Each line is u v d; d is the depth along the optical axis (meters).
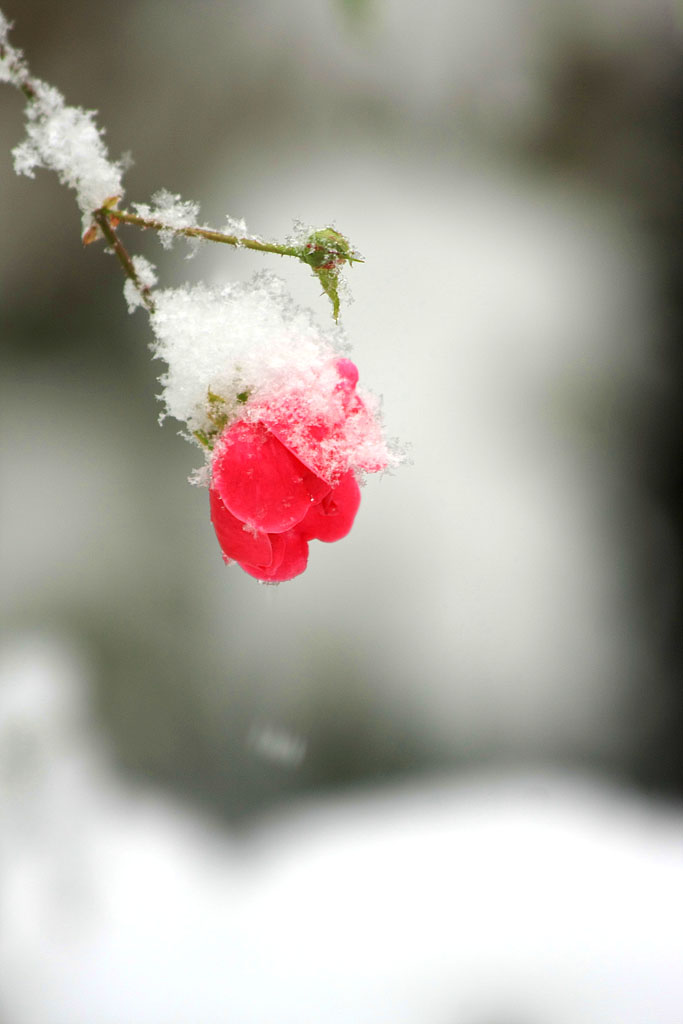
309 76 2.10
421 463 2.01
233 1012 1.34
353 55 2.08
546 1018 1.34
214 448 0.87
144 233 1.97
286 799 1.82
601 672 2.02
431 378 2.03
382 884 1.62
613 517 2.11
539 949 1.45
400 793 1.85
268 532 0.86
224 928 1.51
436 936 1.48
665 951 1.45
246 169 2.07
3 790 1.66
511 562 2.01
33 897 1.51
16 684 1.78
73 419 2.08
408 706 1.91
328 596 1.92
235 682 1.88
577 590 2.03
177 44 2.10
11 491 1.99
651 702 2.02
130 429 2.09
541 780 1.91
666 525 2.10
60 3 2.08
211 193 2.05
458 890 1.59
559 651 1.99
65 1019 1.33
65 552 1.97
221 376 0.87
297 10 2.09
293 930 1.49
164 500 2.02
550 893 1.59
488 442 2.06
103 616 1.91
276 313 0.88
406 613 1.94
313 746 1.86
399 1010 1.35
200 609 1.93
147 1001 1.35
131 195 2.03
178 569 1.97
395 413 2.01
